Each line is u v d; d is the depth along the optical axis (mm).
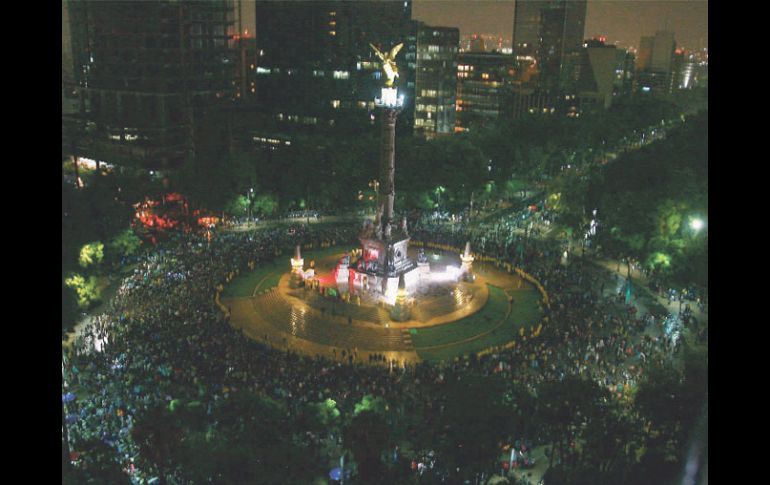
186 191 150375
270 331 94000
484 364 80062
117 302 97438
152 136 199250
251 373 75625
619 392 71250
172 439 55969
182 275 108562
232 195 146375
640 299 103625
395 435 61281
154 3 192750
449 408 59781
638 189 139500
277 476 52469
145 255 120062
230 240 128750
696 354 66000
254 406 60281
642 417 64062
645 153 165875
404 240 111000
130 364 76000
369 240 109188
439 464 57781
